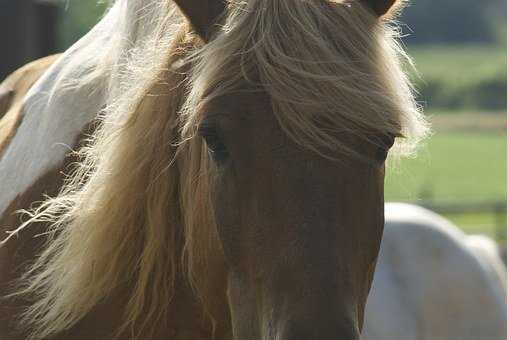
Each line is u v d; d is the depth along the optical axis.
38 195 5.24
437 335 12.60
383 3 4.51
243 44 4.23
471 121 65.69
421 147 4.73
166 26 4.85
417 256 12.91
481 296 12.84
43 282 4.98
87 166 4.91
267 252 4.07
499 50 110.56
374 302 12.44
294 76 4.07
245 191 4.14
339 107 4.04
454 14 128.88
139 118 4.76
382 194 4.29
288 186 4.04
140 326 4.95
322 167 4.05
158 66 4.76
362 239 4.14
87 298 4.86
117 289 4.94
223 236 4.27
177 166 4.79
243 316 4.28
